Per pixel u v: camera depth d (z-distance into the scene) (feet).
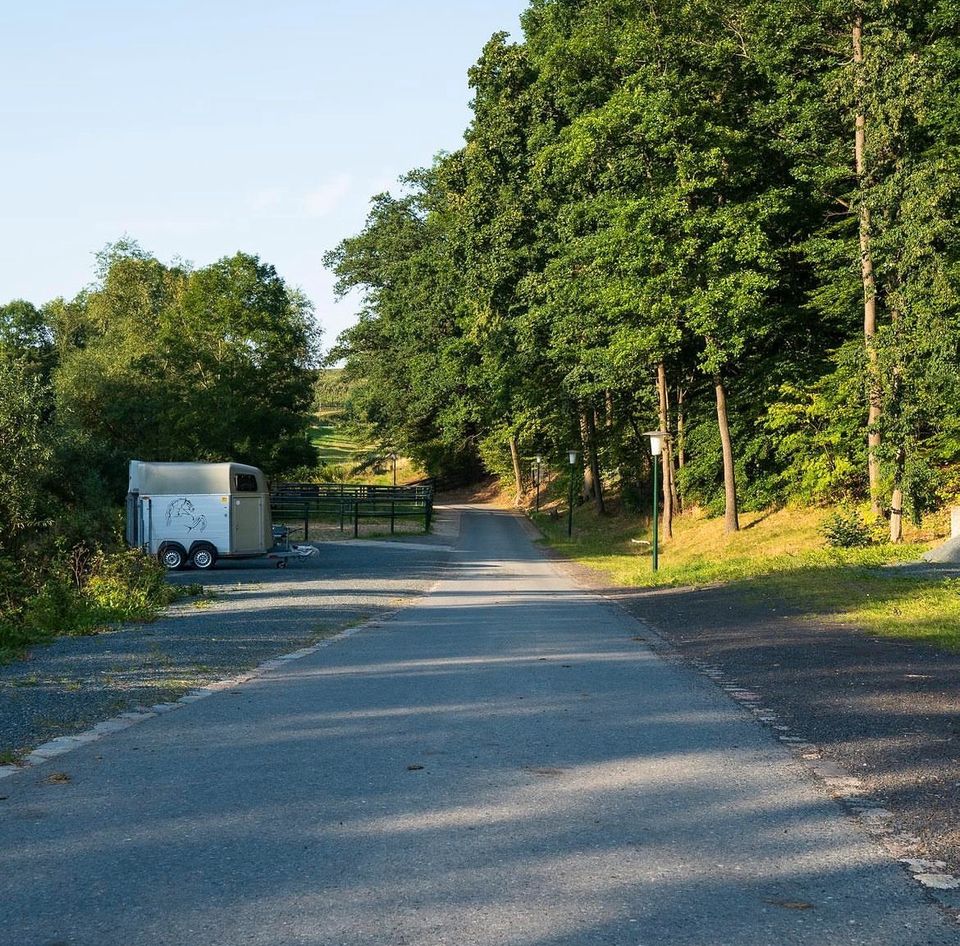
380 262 218.18
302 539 159.12
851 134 102.83
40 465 69.72
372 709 27.07
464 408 177.37
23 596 53.88
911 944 11.53
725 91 114.01
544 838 15.53
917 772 19.11
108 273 257.14
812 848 14.90
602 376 127.75
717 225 107.45
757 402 127.54
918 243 88.79
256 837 15.65
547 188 132.16
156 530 110.63
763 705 27.07
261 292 196.75
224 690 30.86
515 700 28.40
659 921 12.20
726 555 110.63
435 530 184.75
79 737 23.63
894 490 95.35
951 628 41.63
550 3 136.87
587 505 204.64
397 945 11.55
